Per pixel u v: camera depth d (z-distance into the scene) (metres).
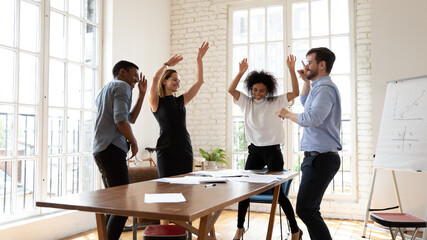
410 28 4.82
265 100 3.32
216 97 6.22
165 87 3.26
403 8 4.87
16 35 3.83
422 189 4.67
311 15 5.78
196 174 2.81
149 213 1.42
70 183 4.46
